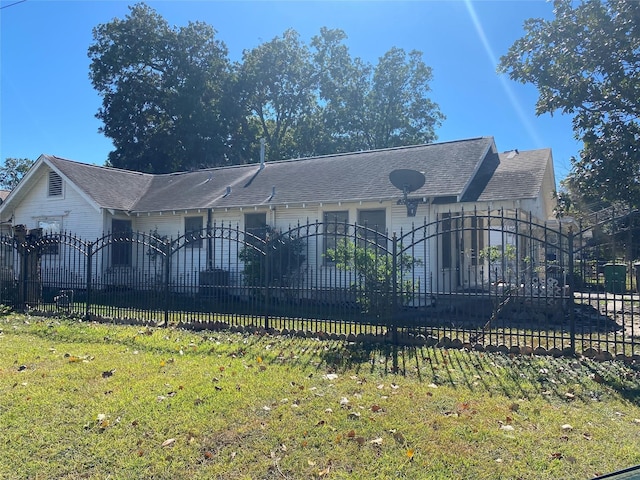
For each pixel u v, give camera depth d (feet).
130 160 126.41
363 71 140.56
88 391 18.38
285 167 66.03
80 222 64.44
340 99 139.44
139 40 126.52
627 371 21.06
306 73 139.23
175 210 59.41
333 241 50.55
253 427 15.07
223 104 130.00
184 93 124.67
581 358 23.18
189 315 36.52
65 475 12.39
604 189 34.04
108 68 126.72
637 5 31.01
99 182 67.92
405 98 140.67
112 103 126.41
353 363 22.63
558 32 34.30
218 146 128.26
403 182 43.21
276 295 31.91
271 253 32.14
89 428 15.05
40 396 17.78
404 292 28.68
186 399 17.44
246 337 28.78
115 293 39.34
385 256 30.22
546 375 20.70
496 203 42.52
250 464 12.93
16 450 13.61
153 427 15.10
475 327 31.83
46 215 67.00
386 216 48.21
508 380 20.03
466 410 16.63
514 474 12.41
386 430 14.92
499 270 44.11
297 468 12.75
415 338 26.40
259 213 55.36
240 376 20.43
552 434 14.78
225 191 61.52
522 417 16.11
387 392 18.42
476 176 49.16
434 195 44.29
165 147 125.80
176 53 128.77
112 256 62.03
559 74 34.63
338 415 15.99
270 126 148.77
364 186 50.88
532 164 49.39
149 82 129.49
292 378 20.16
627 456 13.33
